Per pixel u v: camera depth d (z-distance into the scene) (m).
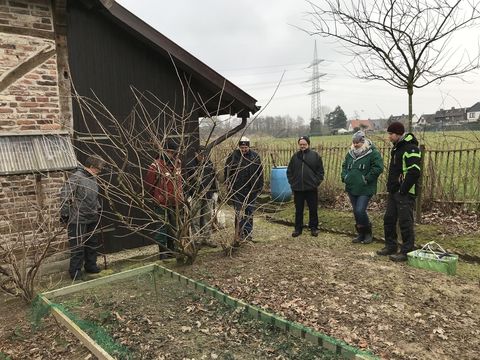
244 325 3.80
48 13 6.34
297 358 3.17
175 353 3.39
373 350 3.36
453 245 6.48
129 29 6.90
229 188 6.13
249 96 7.96
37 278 5.80
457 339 3.52
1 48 5.94
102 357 3.10
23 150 5.76
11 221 5.91
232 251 6.41
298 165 7.60
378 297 4.41
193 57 7.37
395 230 6.18
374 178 6.92
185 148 5.50
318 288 4.71
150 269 5.26
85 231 5.71
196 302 4.39
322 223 8.61
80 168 5.75
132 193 5.22
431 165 8.03
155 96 7.34
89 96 6.84
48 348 3.73
